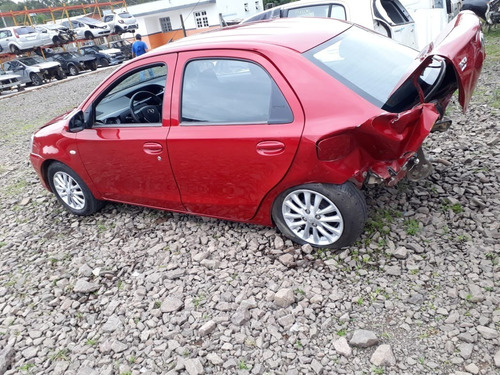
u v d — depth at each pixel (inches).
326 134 106.4
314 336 100.3
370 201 145.5
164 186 144.9
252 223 138.9
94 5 1503.4
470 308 100.3
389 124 102.1
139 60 142.2
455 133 191.0
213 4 1163.9
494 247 116.6
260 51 117.7
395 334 97.3
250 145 119.0
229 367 96.4
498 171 151.6
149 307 118.6
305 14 283.1
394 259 119.7
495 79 263.7
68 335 115.0
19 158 284.2
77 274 139.8
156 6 1224.2
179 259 137.2
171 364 99.9
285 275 121.3
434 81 119.3
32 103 588.4
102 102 153.6
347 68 117.1
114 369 101.4
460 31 116.8
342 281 115.4
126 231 159.9
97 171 158.2
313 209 122.0
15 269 149.9
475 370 85.7
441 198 140.6
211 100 126.7
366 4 253.3
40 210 192.7
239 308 111.3
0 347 115.0
